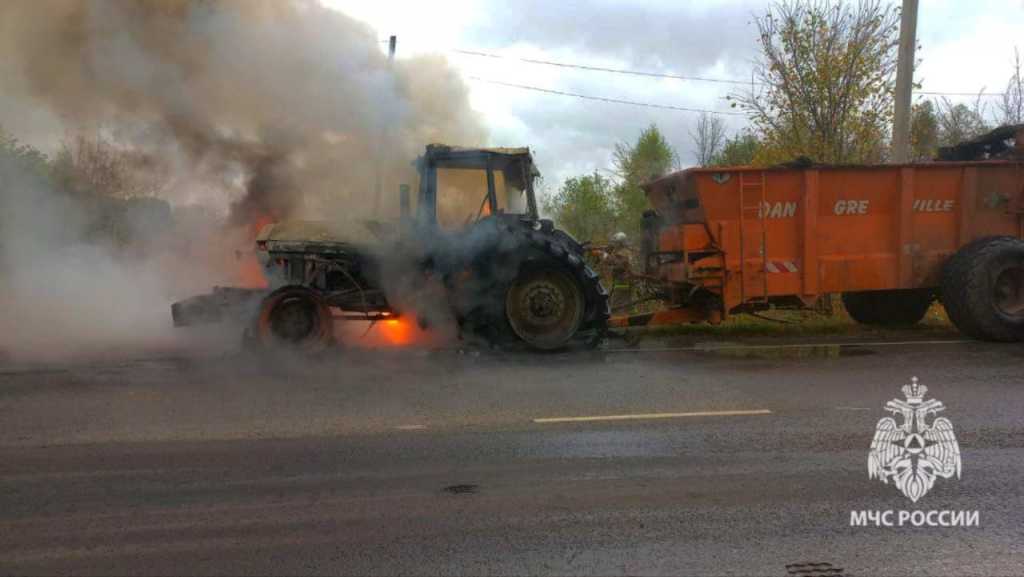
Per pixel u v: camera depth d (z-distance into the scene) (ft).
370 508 12.12
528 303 26.94
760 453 15.01
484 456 14.80
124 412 18.01
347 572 9.94
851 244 29.40
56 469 13.96
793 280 29.04
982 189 29.96
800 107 40.19
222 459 14.56
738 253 28.71
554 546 10.73
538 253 26.73
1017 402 18.98
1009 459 14.58
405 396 19.93
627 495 12.71
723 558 10.37
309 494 12.73
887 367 23.76
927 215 29.73
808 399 19.52
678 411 18.30
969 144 32.48
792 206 28.96
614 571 9.98
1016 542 10.91
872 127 39.47
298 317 25.17
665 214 31.76
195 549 10.62
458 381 21.93
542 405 18.95
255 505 12.23
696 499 12.54
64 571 9.97
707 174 28.22
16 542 10.85
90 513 11.90
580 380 22.11
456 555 10.44
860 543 10.86
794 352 26.94
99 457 14.65
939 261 29.81
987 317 28.27
